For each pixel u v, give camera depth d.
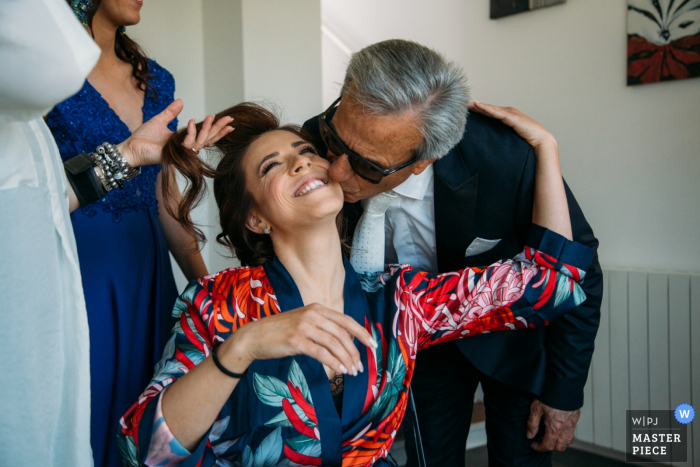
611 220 2.70
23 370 0.74
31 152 0.76
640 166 2.58
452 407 1.73
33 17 0.51
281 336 0.83
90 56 0.55
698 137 2.40
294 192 1.11
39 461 0.77
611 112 2.66
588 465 2.61
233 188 1.21
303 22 2.84
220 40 2.79
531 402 1.56
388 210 1.55
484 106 1.44
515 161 1.38
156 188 1.61
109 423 1.35
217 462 1.03
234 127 1.27
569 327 1.43
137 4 1.43
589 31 2.71
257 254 1.28
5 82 0.53
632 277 2.51
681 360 2.37
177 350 1.06
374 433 1.11
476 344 1.51
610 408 2.60
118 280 1.36
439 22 3.36
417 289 1.29
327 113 1.21
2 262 0.72
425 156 1.14
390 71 1.03
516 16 2.98
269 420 1.05
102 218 1.35
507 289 1.28
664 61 2.44
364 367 1.12
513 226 1.47
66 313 0.82
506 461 1.63
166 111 1.20
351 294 1.20
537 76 2.93
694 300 2.32
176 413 0.85
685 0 2.35
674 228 2.50
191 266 1.72
